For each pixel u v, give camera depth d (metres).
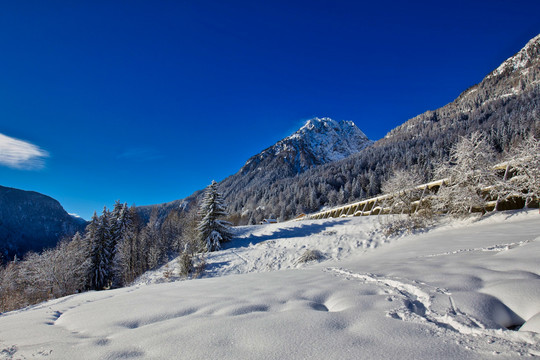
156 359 2.21
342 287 4.46
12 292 32.78
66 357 2.39
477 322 2.49
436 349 2.05
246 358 2.13
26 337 3.23
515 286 3.11
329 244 20.55
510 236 10.02
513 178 16.25
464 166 17.59
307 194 98.12
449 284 3.77
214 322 3.01
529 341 2.00
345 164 123.44
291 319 2.89
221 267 21.56
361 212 35.34
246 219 106.75
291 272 7.57
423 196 21.11
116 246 36.41
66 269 31.89
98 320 3.80
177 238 47.81
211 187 32.16
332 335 2.42
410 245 13.88
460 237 12.35
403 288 4.02
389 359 1.94
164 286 7.27
